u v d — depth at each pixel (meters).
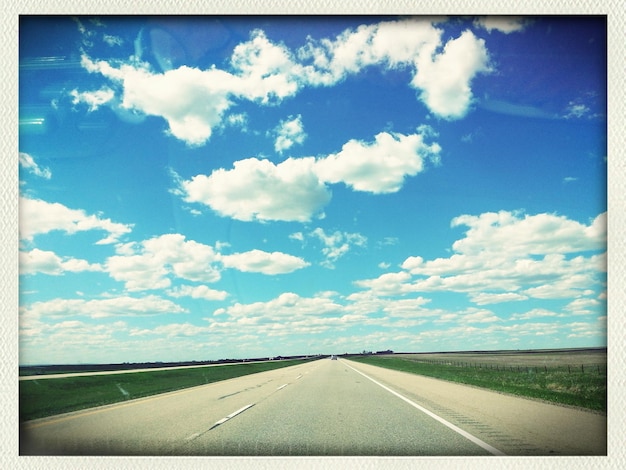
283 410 12.09
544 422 9.50
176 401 14.62
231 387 20.97
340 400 14.34
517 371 33.41
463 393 16.08
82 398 15.48
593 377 19.94
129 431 9.11
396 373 33.03
